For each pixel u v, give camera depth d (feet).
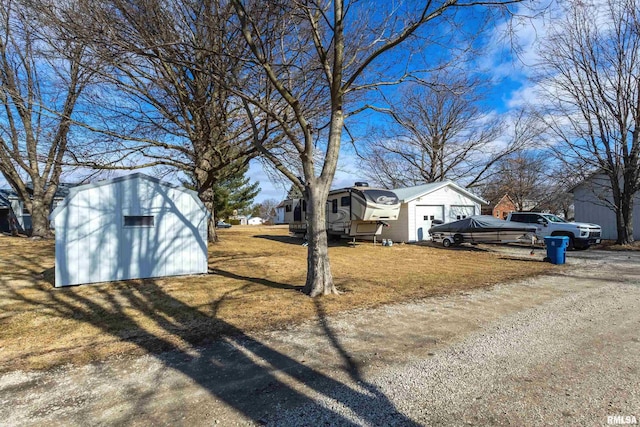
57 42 28.94
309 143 22.25
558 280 26.84
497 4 18.60
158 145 39.78
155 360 12.51
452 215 63.72
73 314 18.29
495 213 133.90
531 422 8.45
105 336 15.03
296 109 21.76
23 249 45.06
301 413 9.01
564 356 12.34
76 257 25.41
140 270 27.84
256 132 24.32
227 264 35.55
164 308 19.31
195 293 22.72
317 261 22.08
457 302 20.25
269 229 109.70
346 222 53.16
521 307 19.04
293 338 14.55
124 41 20.26
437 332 15.11
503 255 43.62
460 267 33.78
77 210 25.52
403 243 58.59
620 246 51.44
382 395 9.86
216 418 8.81
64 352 13.29
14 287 24.62
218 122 34.96
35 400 9.78
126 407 9.37
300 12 22.54
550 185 83.61
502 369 11.39
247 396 9.91
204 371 11.57
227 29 23.36
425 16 18.88
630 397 9.50
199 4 23.75
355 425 8.48
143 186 28.07
